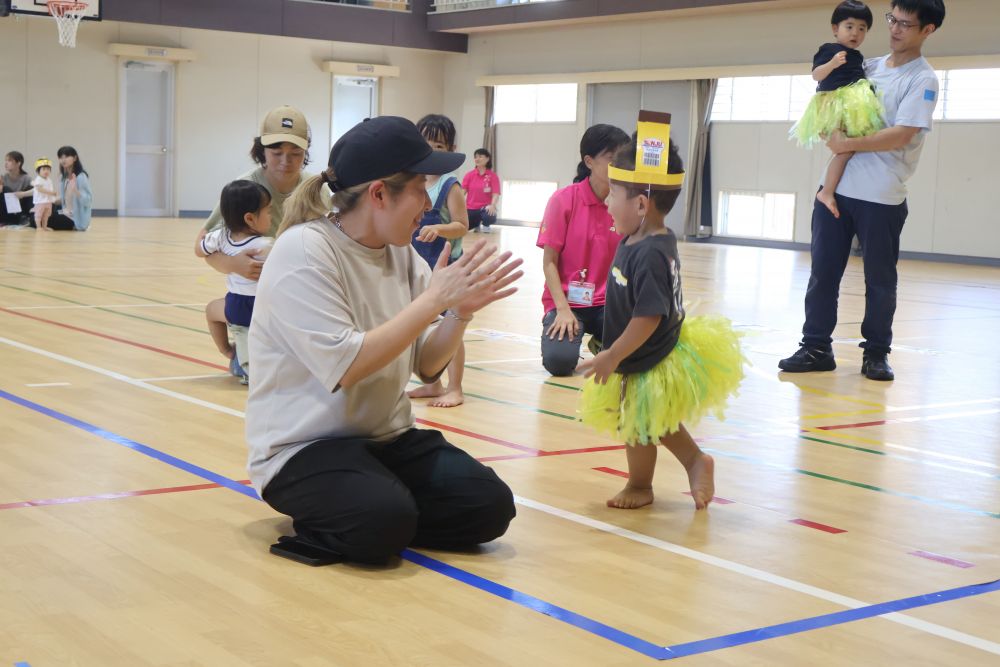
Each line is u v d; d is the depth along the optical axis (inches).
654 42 741.3
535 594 99.5
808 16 658.2
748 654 87.3
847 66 235.3
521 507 128.9
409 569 105.4
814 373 239.0
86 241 557.0
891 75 235.1
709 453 160.1
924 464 158.4
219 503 124.6
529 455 154.6
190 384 196.2
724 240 716.0
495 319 315.3
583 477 143.6
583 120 785.6
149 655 82.3
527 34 823.1
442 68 895.1
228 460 143.9
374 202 106.6
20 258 449.7
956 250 608.4
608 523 123.6
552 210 211.6
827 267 238.4
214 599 94.9
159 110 789.9
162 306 312.8
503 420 177.6
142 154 787.4
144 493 127.7
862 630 93.5
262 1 773.9
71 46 682.2
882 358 233.8
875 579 107.5
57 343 238.2
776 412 193.8
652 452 130.2
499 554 111.3
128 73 772.0
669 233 124.8
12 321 269.6
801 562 112.0
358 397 108.8
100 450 146.9
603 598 99.1
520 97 836.6
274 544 109.1
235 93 812.0
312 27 796.0
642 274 120.3
